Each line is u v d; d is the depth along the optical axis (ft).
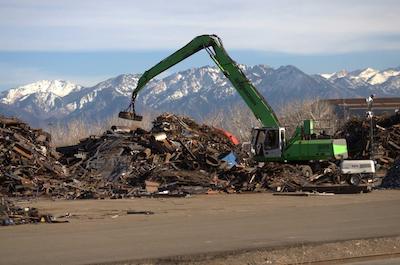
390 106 394.73
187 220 69.46
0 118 140.77
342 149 126.11
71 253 47.60
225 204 89.51
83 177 126.52
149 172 124.67
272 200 94.63
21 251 48.73
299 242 51.01
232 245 50.01
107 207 87.30
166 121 158.30
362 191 106.32
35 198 103.76
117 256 46.03
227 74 131.44
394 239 53.47
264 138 128.98
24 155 124.57
